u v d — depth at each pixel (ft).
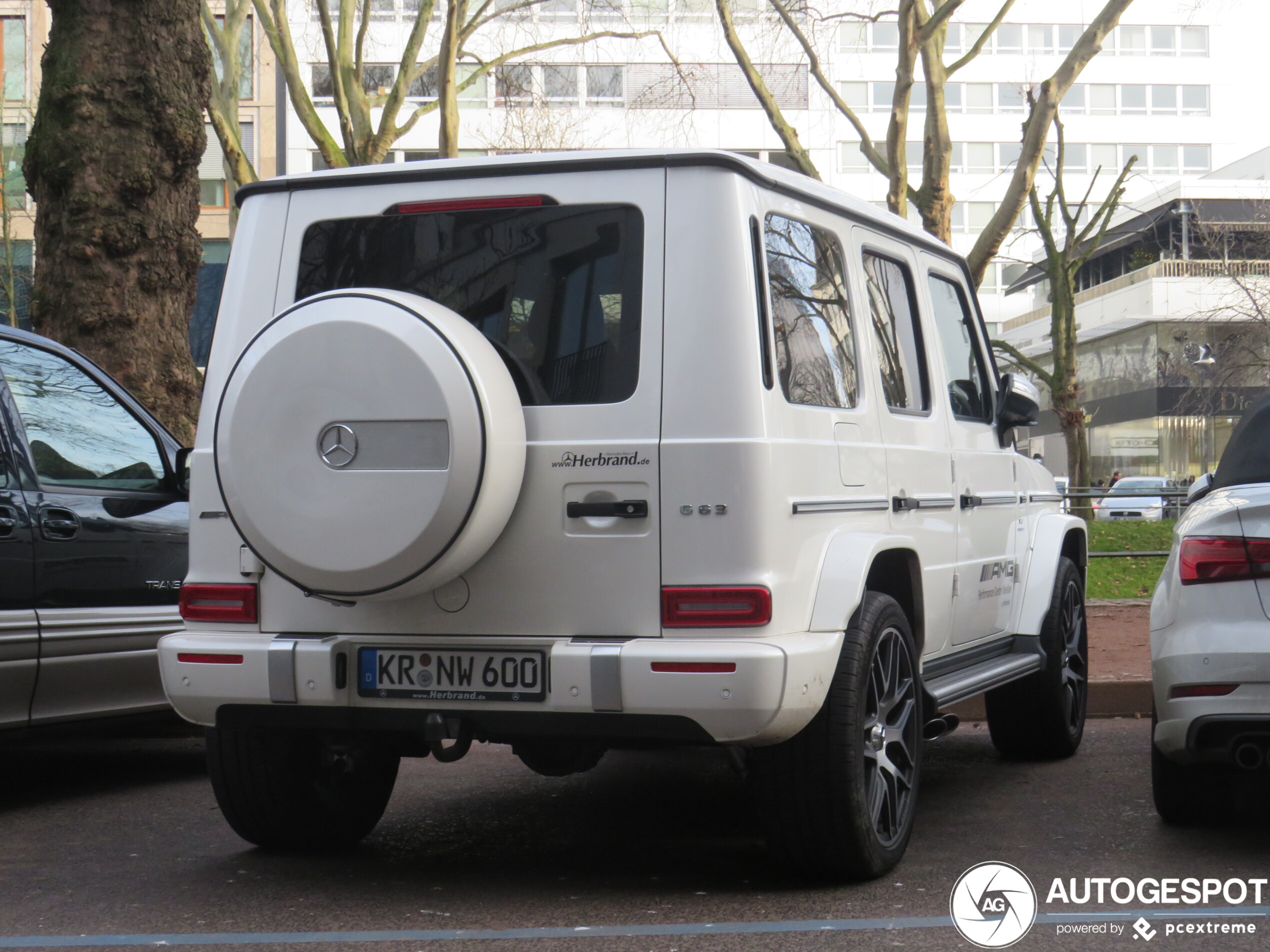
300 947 12.67
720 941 12.71
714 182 13.78
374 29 120.98
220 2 143.54
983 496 19.79
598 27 129.59
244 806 15.67
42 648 18.67
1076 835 17.04
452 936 12.95
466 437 12.97
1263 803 18.89
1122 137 208.03
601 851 16.48
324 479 13.21
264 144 152.15
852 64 192.24
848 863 14.34
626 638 13.44
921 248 19.47
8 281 123.65
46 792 20.45
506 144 100.99
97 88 30.63
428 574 13.19
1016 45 203.51
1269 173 189.16
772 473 13.34
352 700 14.11
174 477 21.43
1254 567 14.93
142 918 13.69
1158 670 15.80
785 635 13.35
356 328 13.28
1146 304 169.78
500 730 13.69
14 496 18.56
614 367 13.70
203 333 131.44
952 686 17.39
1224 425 170.19
